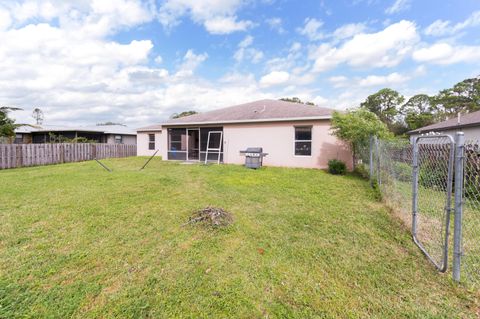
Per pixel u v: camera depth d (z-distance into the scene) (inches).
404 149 225.3
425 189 174.7
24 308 78.1
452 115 1238.9
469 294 85.7
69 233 136.2
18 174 344.5
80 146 601.9
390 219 160.1
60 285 90.0
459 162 92.1
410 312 77.7
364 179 301.0
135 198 207.8
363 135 313.7
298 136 424.5
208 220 152.9
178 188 248.8
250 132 461.4
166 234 135.9
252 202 199.8
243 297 84.3
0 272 97.3
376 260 109.1
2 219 156.1
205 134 546.0
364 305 81.0
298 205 191.9
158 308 78.9
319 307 80.0
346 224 151.9
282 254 114.3
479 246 120.1
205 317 75.5
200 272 99.2
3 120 599.5
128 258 109.8
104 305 80.0
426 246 121.1
